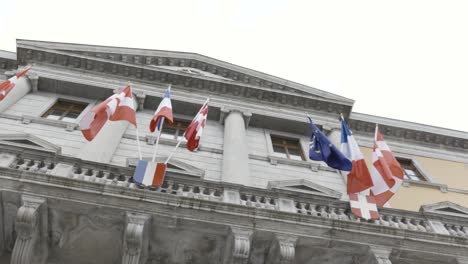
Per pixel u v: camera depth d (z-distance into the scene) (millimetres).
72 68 19469
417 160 19766
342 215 11508
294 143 19141
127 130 16531
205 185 11430
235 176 14516
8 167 10008
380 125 20859
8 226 9672
